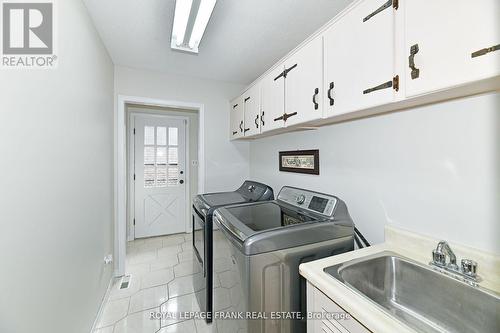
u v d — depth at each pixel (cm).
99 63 179
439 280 93
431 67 76
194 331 166
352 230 130
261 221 166
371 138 137
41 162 95
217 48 201
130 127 349
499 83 70
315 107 132
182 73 261
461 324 86
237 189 278
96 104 171
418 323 94
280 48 201
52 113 104
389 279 108
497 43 62
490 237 88
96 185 171
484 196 89
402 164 120
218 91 286
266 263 107
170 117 374
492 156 87
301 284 114
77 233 132
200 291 188
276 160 240
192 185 390
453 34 71
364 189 142
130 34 179
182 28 154
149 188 362
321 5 144
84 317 143
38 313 91
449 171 100
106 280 202
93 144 163
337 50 116
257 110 208
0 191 72
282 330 110
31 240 87
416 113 112
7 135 75
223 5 143
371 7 97
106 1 141
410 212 116
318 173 180
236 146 296
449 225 100
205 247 172
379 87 94
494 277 85
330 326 84
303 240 115
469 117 93
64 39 116
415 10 81
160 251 309
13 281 77
